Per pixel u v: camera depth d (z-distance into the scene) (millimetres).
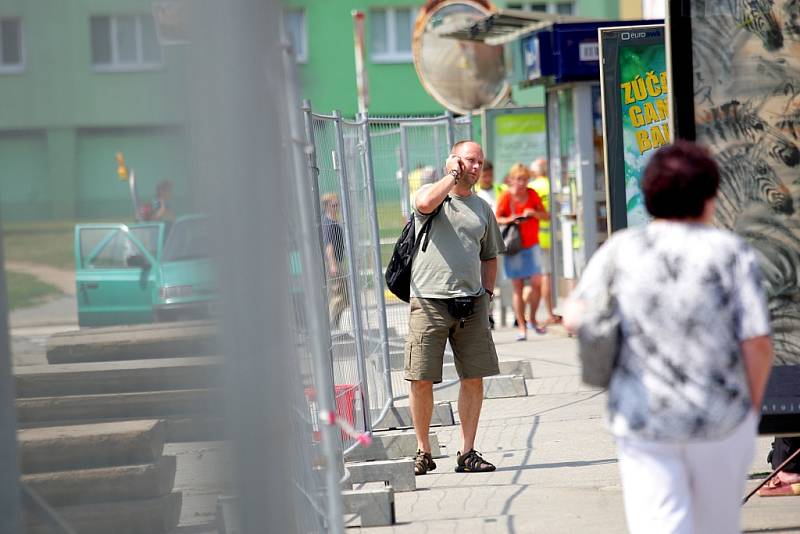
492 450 30922
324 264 24938
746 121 21391
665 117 33781
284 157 16031
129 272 14695
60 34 14430
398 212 38875
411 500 25688
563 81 49125
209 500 14789
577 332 14125
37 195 14641
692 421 13617
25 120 14594
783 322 21500
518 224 52219
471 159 27531
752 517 21812
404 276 28281
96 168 14625
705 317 13750
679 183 14094
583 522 22781
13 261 14781
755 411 13906
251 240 14445
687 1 21062
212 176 14391
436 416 35562
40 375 14906
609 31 33594
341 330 29672
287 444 14820
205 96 14336
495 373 28234
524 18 51969
